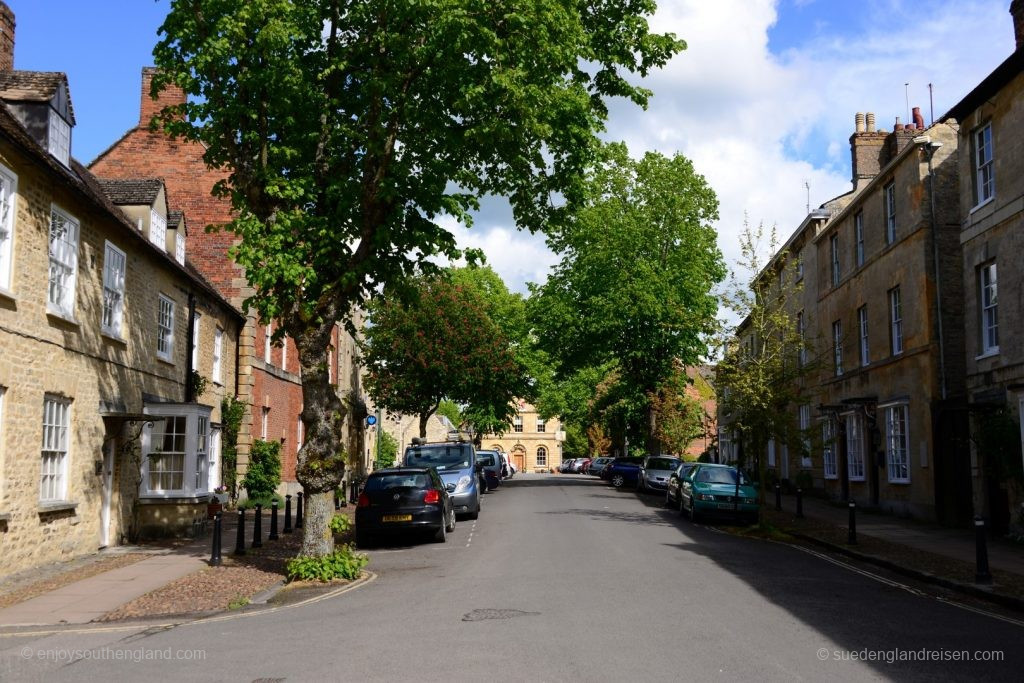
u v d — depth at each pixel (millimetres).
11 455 11797
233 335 24250
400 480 16578
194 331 20734
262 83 12102
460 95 11906
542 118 12914
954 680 6289
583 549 14508
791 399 18406
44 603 10078
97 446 14859
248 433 24078
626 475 37500
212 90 12594
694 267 37406
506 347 36531
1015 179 16500
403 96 12102
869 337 24359
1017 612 9414
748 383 18250
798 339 18672
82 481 14273
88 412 14531
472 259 13414
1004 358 16859
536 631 7914
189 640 7930
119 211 17297
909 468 21203
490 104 12305
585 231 36781
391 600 9977
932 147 20562
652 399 37969
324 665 6738
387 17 12102
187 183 25203
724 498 19578
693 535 17297
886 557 13523
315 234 12305
